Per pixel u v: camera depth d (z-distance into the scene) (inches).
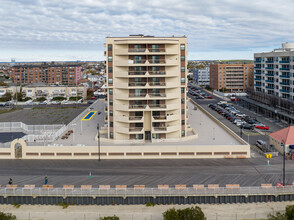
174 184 2474.2
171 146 3125.0
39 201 2380.7
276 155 3144.7
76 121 4510.3
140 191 2325.3
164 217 2010.3
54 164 2997.0
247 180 2524.6
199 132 3816.4
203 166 2874.0
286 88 5142.7
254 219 2121.1
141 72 3280.0
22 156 3184.1
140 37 3459.6
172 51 3287.4
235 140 3412.9
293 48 5807.1
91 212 2245.3
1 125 4229.8
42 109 6894.7
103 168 2866.6
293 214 1945.1
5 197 2377.0
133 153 3144.7
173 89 3390.7
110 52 3277.6
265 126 4441.4
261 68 6063.0
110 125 3435.0
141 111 3385.8
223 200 2333.9
